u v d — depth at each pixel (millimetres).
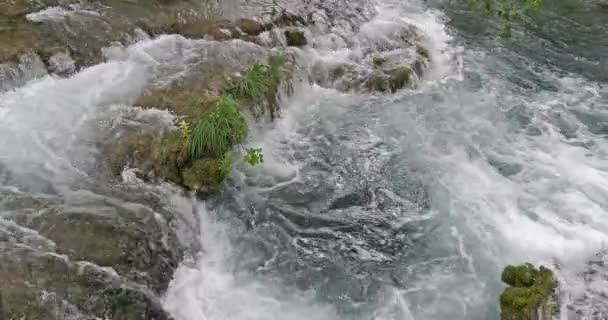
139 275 6730
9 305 5875
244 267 7516
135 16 11195
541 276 7250
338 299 7227
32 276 6234
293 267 7609
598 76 12492
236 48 11086
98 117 8758
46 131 8375
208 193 8227
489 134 10398
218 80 10016
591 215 8516
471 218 8453
